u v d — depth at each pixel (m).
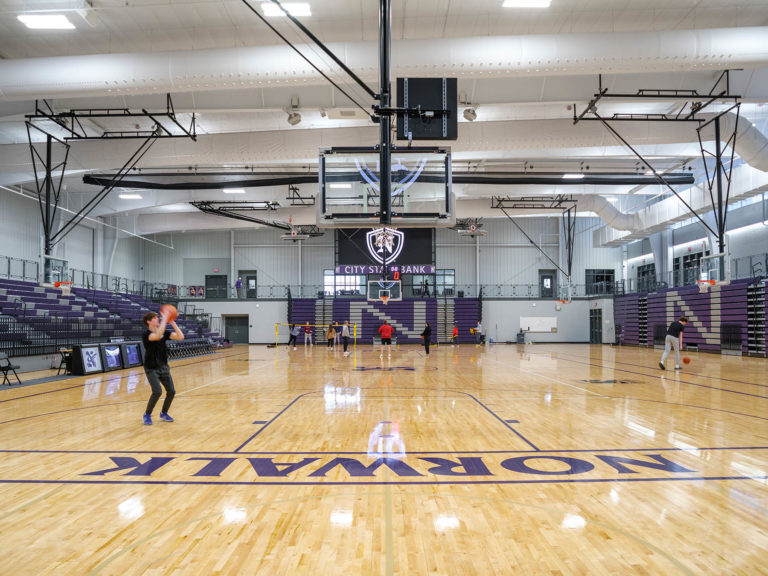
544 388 10.06
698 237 24.66
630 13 10.30
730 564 2.63
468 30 10.84
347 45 9.75
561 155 17.81
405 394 9.25
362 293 33.44
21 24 10.34
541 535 3.00
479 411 7.37
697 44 9.41
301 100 12.70
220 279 33.81
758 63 9.60
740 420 6.63
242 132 15.54
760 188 17.23
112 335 18.94
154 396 6.50
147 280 33.59
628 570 2.57
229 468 4.45
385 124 6.16
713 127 14.74
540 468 4.42
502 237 33.31
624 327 29.12
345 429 6.12
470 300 31.83
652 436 5.68
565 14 10.30
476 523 3.19
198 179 21.97
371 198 7.63
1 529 3.13
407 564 2.63
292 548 2.83
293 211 26.48
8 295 17.34
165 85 10.18
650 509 3.43
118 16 10.12
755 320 18.91
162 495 3.75
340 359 18.64
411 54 9.59
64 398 8.88
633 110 14.53
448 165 7.45
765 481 4.05
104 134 15.79
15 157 15.34
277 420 6.74
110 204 23.25
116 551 2.81
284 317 32.00
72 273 24.83
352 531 3.07
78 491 3.85
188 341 21.50
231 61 9.87
